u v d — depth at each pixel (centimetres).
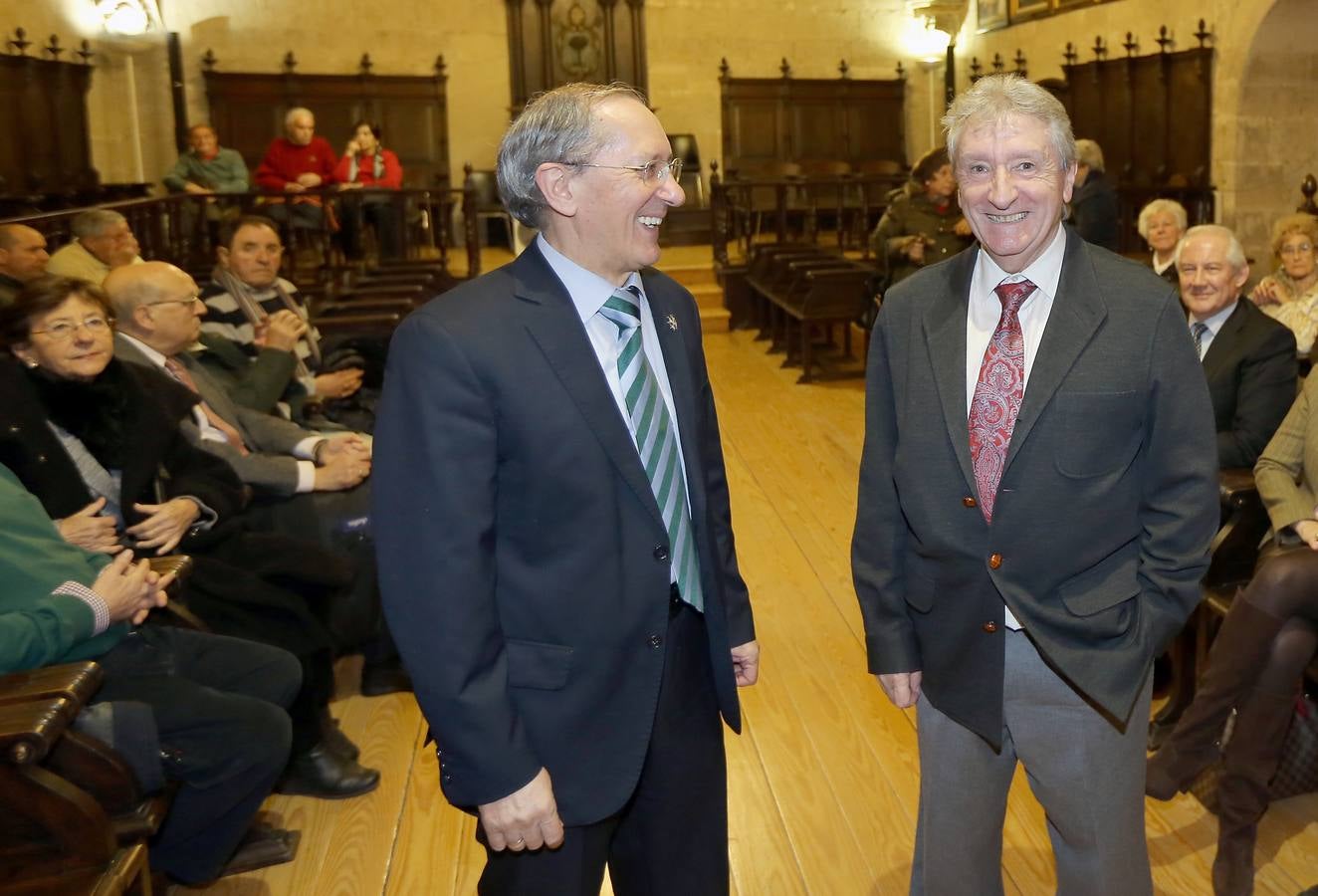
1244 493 282
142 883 197
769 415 680
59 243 595
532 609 152
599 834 160
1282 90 866
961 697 172
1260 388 307
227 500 292
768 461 581
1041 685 171
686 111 1322
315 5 1229
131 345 328
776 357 866
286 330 398
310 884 247
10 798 182
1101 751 170
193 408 333
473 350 145
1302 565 222
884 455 183
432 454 143
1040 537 163
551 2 1276
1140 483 167
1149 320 160
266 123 1218
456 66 1268
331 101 1235
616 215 150
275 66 1227
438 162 1268
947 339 171
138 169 1189
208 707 228
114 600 221
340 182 973
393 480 145
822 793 278
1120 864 175
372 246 1030
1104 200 575
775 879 245
